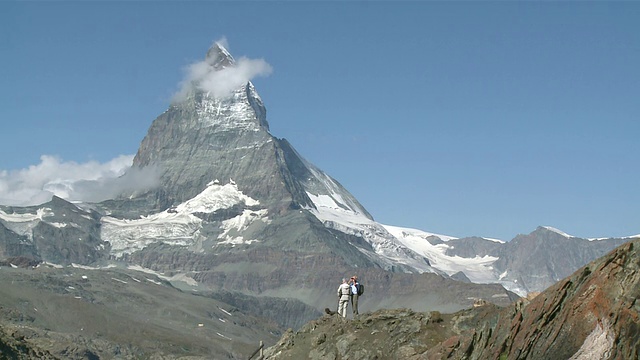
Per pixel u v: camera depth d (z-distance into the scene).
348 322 66.00
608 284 38.59
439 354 51.97
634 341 36.16
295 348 66.06
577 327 38.97
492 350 45.59
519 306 45.94
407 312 64.75
